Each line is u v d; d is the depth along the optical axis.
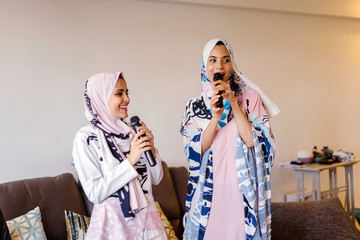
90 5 3.19
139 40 3.40
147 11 3.46
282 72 4.27
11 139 2.85
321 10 4.41
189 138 1.88
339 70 4.71
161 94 3.47
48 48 3.01
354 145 4.79
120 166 1.51
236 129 1.78
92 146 1.56
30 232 2.22
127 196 1.52
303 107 4.41
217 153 1.77
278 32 4.26
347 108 4.75
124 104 1.65
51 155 2.97
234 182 1.74
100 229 1.48
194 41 3.68
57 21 3.05
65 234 2.46
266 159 1.79
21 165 2.87
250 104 1.83
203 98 1.87
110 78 1.61
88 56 3.16
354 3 4.65
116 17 3.30
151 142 1.67
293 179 4.29
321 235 2.38
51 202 2.48
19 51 2.91
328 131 4.58
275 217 2.51
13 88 2.87
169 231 2.62
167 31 3.54
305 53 4.45
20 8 2.93
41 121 2.95
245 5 3.91
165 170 2.96
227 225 1.73
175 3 3.60
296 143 4.33
